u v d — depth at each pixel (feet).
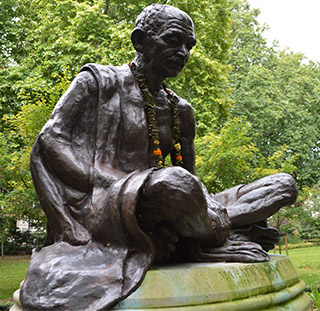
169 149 11.43
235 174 28.12
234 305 8.22
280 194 11.18
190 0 39.88
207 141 29.43
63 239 9.07
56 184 9.50
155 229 9.08
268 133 66.59
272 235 11.82
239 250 9.87
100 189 9.24
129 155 10.07
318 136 70.95
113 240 8.62
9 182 29.50
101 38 36.37
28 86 37.09
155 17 10.56
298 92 68.85
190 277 8.23
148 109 10.55
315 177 68.33
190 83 39.27
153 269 8.42
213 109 40.60
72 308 7.44
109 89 10.17
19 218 32.48
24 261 53.01
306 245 70.44
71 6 38.68
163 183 8.25
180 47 10.47
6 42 47.09
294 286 10.18
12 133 30.89
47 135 9.55
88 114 10.16
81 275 7.74
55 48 38.91
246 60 68.39
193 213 8.48
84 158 9.79
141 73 10.94
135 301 7.69
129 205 8.27
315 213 67.05
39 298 7.68
